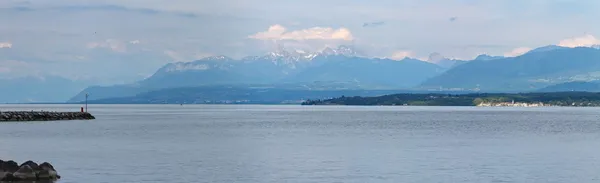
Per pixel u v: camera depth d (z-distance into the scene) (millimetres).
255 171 99375
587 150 131625
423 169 101375
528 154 123250
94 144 147750
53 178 91062
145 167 103562
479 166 104875
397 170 100375
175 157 118188
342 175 95312
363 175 95312
